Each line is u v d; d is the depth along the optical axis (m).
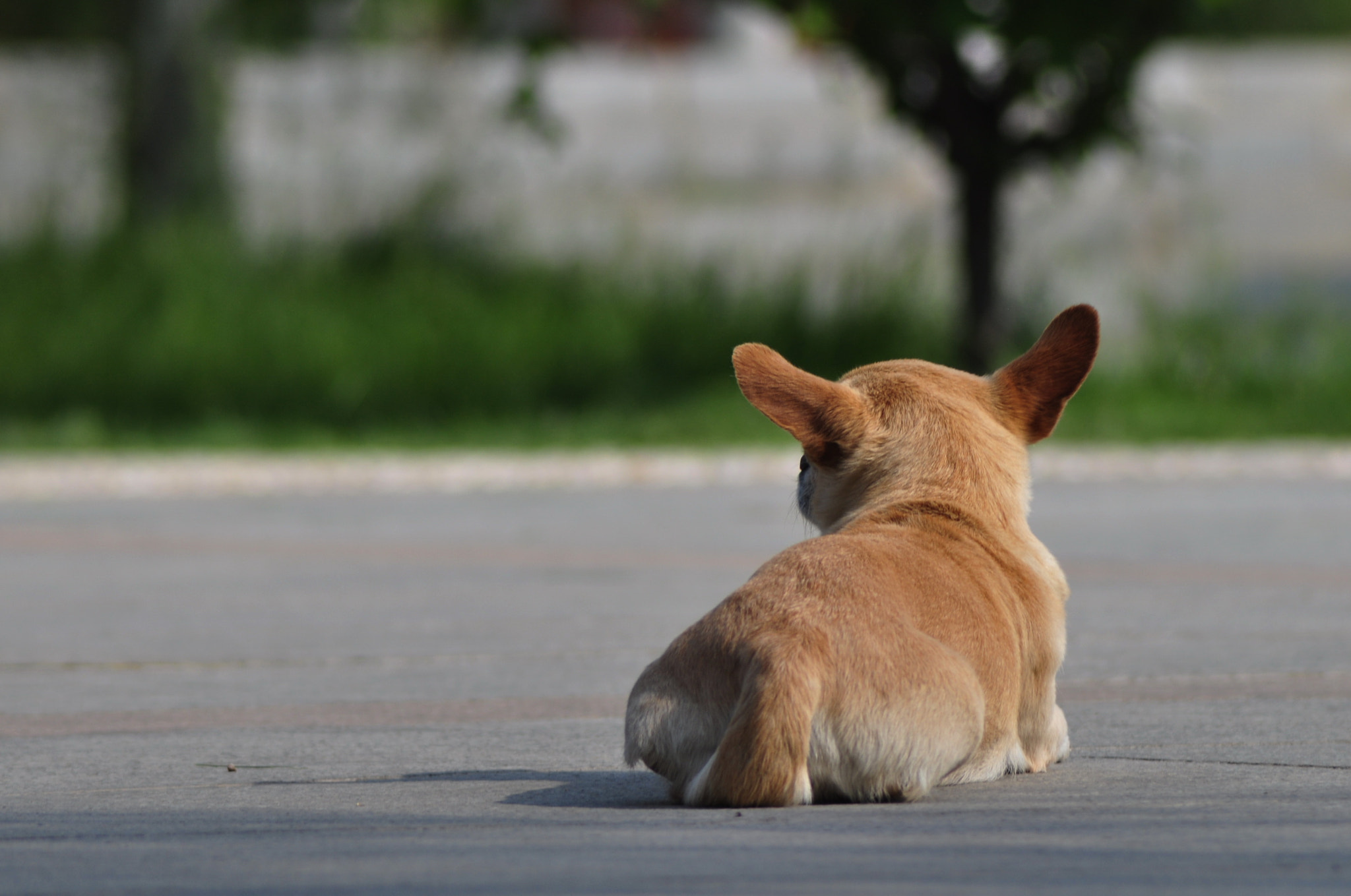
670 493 42.84
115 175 65.06
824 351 57.94
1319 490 41.62
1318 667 20.64
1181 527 35.56
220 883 10.24
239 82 65.88
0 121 65.31
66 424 53.66
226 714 18.94
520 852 11.04
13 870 10.80
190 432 53.69
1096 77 51.31
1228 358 56.19
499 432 53.66
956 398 14.80
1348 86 70.69
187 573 31.23
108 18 70.62
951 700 12.39
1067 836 11.34
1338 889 9.75
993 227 53.53
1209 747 15.79
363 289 59.81
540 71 55.38
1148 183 62.19
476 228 63.59
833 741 12.16
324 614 26.52
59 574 31.23
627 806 13.20
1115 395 54.72
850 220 63.97
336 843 11.62
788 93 66.94
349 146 65.19
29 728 18.17
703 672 12.54
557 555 32.91
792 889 9.77
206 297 57.97
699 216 65.38
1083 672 20.67
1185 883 9.90
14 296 57.56
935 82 52.22
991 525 14.14
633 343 58.31
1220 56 74.31
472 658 22.58
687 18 101.50
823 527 14.83
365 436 53.50
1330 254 68.88
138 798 14.22
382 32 75.00
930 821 11.84
